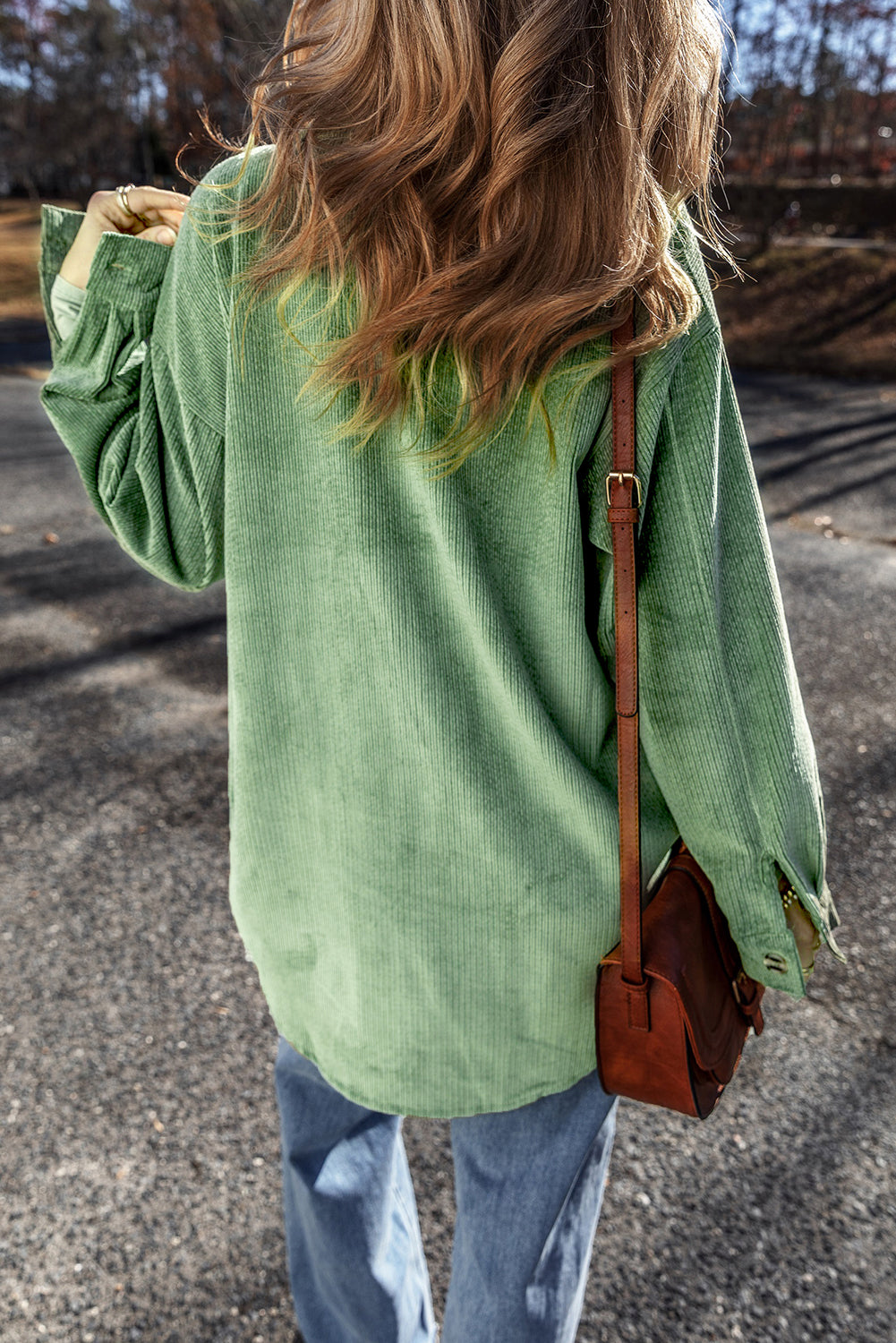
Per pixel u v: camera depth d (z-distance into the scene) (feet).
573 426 2.36
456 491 2.45
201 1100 5.64
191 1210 4.97
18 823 8.41
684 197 2.37
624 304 2.28
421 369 2.34
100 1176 5.15
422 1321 4.04
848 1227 4.86
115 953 6.85
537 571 2.55
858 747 9.68
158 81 114.32
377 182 2.11
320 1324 3.96
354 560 2.58
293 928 3.11
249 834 3.01
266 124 2.37
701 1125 5.48
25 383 34.71
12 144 134.51
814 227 77.56
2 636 12.57
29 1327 4.41
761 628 2.68
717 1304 4.50
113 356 2.82
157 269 2.76
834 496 19.89
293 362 2.50
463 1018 2.89
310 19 2.50
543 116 2.05
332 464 2.53
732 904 2.89
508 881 2.72
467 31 2.01
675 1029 2.72
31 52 131.13
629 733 2.63
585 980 2.88
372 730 2.72
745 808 2.74
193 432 2.76
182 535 2.98
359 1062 3.08
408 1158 5.38
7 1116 5.50
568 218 2.11
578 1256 3.21
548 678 2.68
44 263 3.03
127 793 8.90
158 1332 4.39
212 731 10.12
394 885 2.81
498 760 2.68
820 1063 5.92
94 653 12.11
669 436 2.49
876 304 52.75
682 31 2.20
